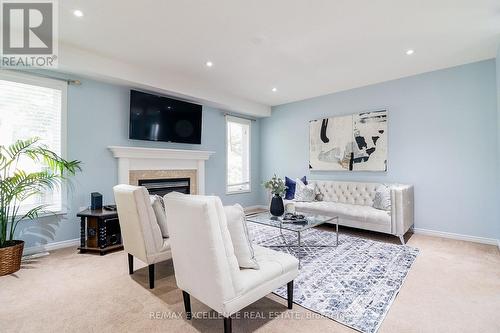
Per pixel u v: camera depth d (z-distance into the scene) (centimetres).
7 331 161
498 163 320
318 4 222
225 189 549
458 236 358
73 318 175
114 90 377
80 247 311
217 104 493
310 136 519
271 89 471
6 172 289
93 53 321
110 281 231
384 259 283
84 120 346
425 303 194
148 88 391
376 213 355
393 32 269
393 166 415
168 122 430
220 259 140
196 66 367
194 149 492
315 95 507
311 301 198
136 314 180
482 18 243
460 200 357
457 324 169
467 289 215
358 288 218
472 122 347
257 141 617
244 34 276
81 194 344
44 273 248
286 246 331
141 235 212
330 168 488
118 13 238
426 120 383
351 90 465
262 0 217
